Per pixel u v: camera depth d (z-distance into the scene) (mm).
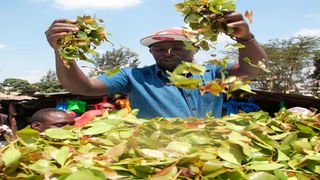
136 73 3408
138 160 1462
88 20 2348
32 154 1484
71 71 3021
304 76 35125
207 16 2080
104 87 3318
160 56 3303
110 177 1386
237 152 1571
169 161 1450
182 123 1850
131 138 1548
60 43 2359
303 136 1901
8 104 12961
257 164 1563
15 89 34688
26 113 13766
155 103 3277
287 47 35719
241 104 7203
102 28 2355
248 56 2848
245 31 2199
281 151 1714
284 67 35000
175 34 3182
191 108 3227
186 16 2104
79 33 2295
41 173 1419
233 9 2111
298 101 10734
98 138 1677
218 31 2111
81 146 1613
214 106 3301
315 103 10727
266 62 2924
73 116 3336
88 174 1349
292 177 1553
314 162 1620
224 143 1594
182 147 1565
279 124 1956
